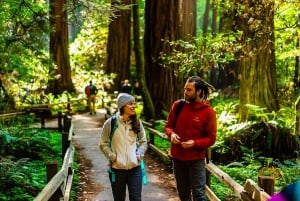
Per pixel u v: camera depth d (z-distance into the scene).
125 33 29.38
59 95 25.33
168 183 9.02
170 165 10.16
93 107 23.38
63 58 26.55
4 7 12.13
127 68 29.83
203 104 5.36
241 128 10.93
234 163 9.80
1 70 15.97
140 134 5.40
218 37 9.68
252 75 12.29
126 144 5.26
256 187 4.37
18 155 10.73
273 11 9.09
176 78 17.20
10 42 13.09
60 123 16.44
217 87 31.94
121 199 5.45
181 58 10.77
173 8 16.64
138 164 5.33
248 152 10.54
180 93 17.33
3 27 13.31
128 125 5.28
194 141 5.23
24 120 15.81
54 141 13.69
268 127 10.84
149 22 17.25
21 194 7.68
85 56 35.38
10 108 17.84
